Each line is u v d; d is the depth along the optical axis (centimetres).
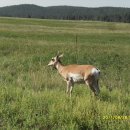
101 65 2309
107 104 1226
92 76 1422
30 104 1180
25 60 2295
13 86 1524
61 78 1758
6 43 3094
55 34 5025
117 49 3084
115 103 1264
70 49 2794
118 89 1606
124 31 6869
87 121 1060
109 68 2222
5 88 1405
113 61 2431
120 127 1023
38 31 5444
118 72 2108
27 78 1767
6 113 1129
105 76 1978
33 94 1324
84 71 1435
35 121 1080
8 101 1259
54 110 1114
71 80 1484
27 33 4878
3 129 1030
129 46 3438
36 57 2383
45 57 2383
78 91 1489
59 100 1239
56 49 2797
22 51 2733
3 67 2117
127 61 2484
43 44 3162
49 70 2023
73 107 1170
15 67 2108
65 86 1623
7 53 2706
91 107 1156
